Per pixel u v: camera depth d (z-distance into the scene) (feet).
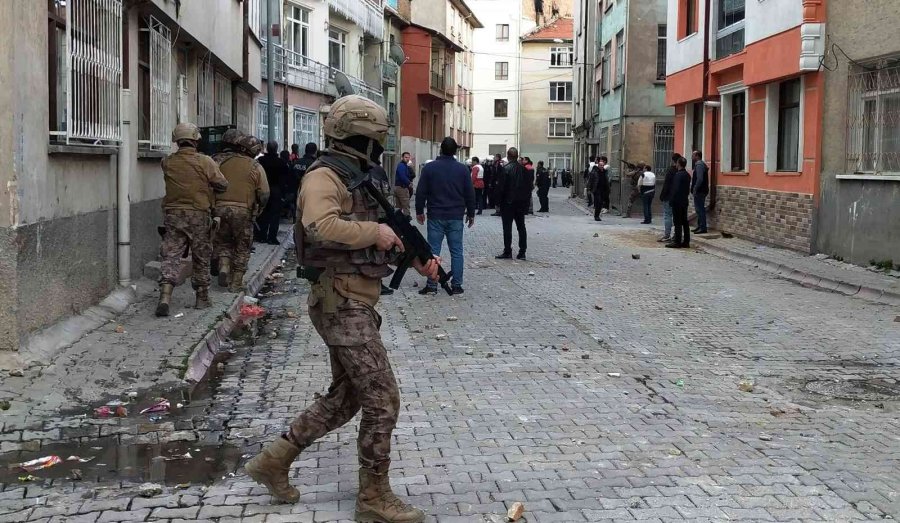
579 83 146.82
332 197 12.55
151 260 38.24
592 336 28.94
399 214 13.30
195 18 46.60
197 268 30.60
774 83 55.98
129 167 32.53
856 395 21.68
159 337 25.90
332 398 13.64
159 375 22.11
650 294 38.78
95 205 28.66
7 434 17.66
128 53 34.27
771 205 56.08
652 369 24.27
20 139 21.62
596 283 42.11
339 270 12.86
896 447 17.33
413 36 159.63
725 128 65.62
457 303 35.53
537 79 246.06
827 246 48.80
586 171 122.83
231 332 29.32
